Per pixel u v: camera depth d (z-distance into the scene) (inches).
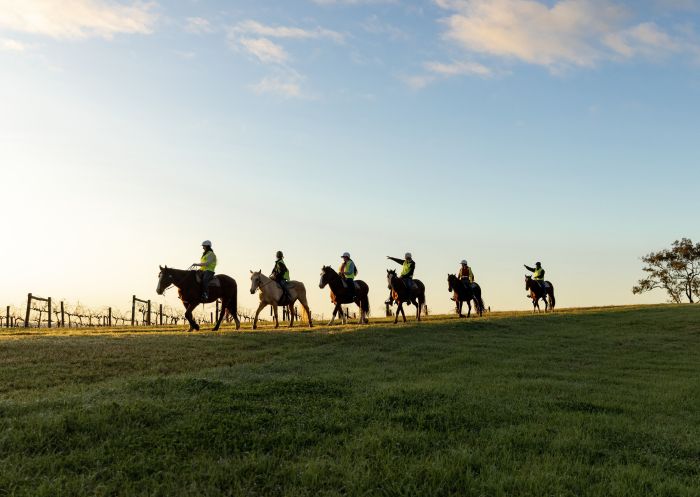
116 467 288.8
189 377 538.3
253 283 1104.2
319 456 319.0
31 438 320.5
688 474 323.0
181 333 954.1
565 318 1352.1
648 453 354.0
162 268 996.6
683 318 1369.3
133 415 366.0
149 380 508.1
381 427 379.9
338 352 803.4
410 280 1253.1
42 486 257.0
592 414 457.1
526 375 676.7
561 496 270.8
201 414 380.8
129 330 1162.0
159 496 262.8
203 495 264.4
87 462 295.3
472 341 960.9
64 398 437.1
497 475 297.7
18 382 543.2
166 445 320.5
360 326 1107.9
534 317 1344.7
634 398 550.6
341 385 534.0
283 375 603.8
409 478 286.7
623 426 418.3
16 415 378.3
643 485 291.0
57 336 862.5
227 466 295.6
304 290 1196.5
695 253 3152.1
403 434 358.9
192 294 1019.3
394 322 1247.5
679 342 1063.0
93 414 365.1
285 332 982.4
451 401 465.7
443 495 274.4
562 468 315.0
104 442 322.0
